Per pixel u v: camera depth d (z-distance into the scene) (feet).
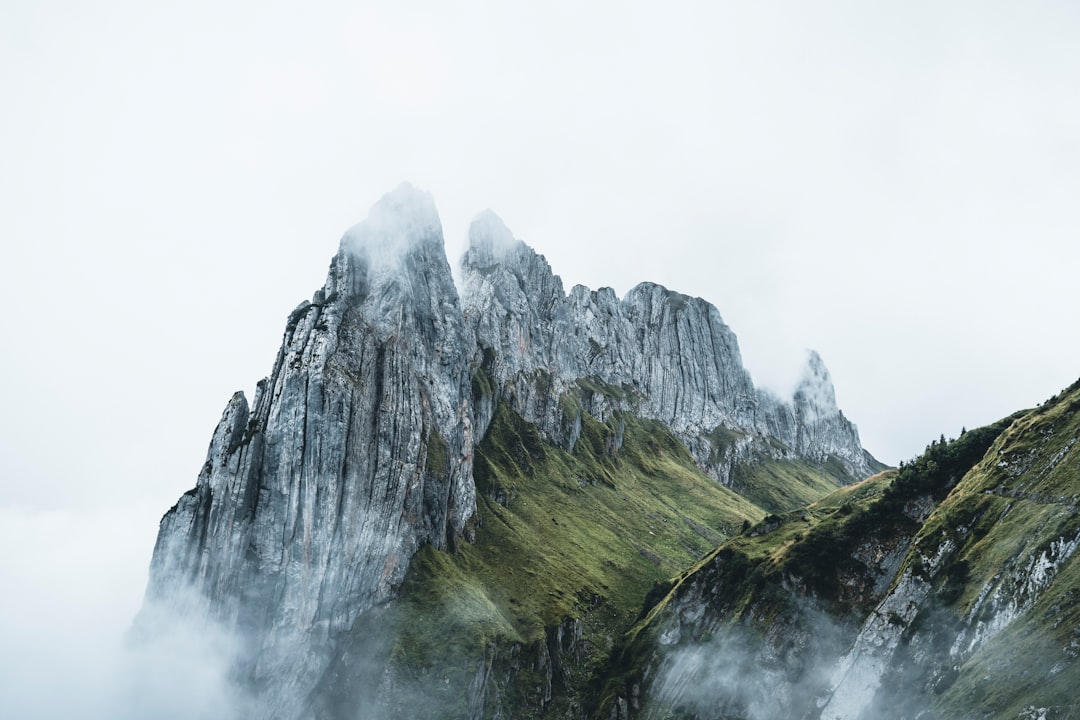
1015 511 456.45
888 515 566.77
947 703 391.86
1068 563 394.73
